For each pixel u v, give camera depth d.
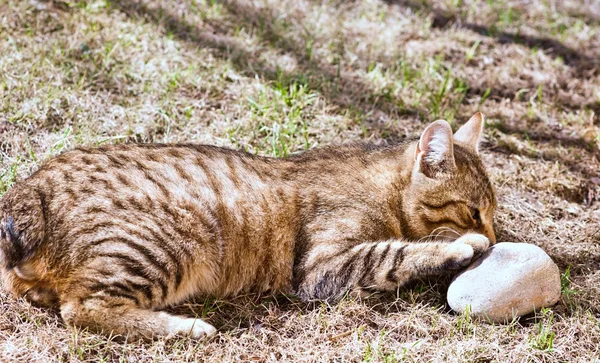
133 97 7.56
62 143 6.75
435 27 9.91
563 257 6.40
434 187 5.83
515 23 10.13
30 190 5.14
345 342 5.28
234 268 5.57
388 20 9.78
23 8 8.35
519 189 7.23
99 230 5.07
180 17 8.99
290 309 5.62
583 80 9.14
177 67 8.04
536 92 8.79
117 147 5.59
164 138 7.14
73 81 7.56
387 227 5.86
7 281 5.26
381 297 5.74
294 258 5.68
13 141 6.75
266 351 5.17
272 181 5.73
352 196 5.80
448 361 5.07
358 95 8.19
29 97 7.26
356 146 6.34
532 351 5.20
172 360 5.00
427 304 5.64
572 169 7.61
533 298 5.42
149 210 5.21
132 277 5.09
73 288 5.06
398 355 5.09
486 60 9.23
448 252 5.48
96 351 5.02
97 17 8.55
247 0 9.56
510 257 5.46
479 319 5.42
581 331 5.46
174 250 5.24
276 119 7.45
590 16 10.52
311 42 8.88
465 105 8.46
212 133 7.28
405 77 8.50
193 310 5.47
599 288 5.96
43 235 5.05
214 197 5.44
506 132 8.07
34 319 5.17
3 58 7.61
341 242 5.64
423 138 5.79
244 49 8.60
